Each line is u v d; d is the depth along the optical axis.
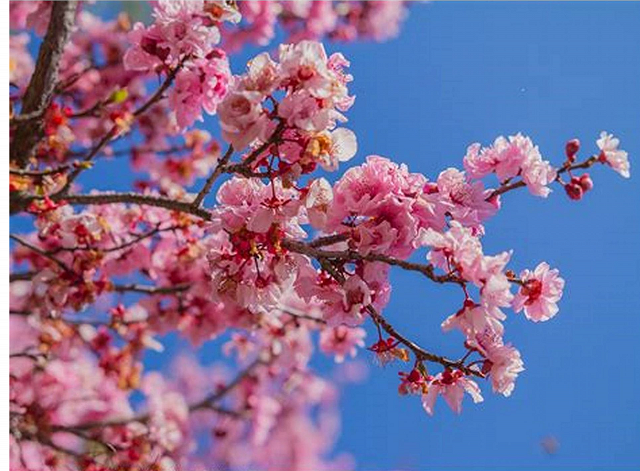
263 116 2.64
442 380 2.70
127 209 4.67
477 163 2.96
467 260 2.48
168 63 3.45
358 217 2.76
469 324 2.49
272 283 2.99
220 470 6.53
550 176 2.88
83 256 3.97
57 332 4.84
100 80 5.83
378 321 2.75
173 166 5.52
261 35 5.81
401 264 2.62
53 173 3.62
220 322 5.23
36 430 4.59
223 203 2.93
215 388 6.34
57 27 3.98
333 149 2.71
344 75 2.81
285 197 2.89
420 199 2.76
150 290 4.66
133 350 5.33
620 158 2.82
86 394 5.54
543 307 2.70
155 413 5.47
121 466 4.90
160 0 3.40
